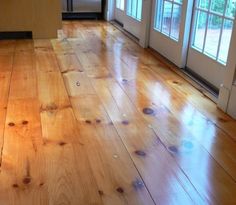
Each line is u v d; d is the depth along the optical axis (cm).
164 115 208
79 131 186
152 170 155
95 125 193
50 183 144
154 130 190
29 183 143
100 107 216
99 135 183
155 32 353
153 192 141
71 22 487
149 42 371
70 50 344
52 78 262
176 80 270
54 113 205
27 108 210
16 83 249
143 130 190
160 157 165
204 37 268
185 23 285
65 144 173
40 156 162
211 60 255
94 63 305
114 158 163
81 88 245
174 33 313
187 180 149
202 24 270
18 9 370
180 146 175
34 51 336
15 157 160
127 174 152
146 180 148
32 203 132
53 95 231
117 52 346
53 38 391
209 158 166
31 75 267
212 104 227
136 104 222
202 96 240
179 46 298
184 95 240
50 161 158
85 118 201
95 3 502
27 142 173
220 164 161
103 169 155
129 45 376
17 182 143
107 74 277
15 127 187
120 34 427
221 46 244
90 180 147
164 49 334
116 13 499
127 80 265
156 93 242
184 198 138
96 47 361
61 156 162
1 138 176
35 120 196
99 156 164
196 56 280
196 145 177
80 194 138
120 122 198
